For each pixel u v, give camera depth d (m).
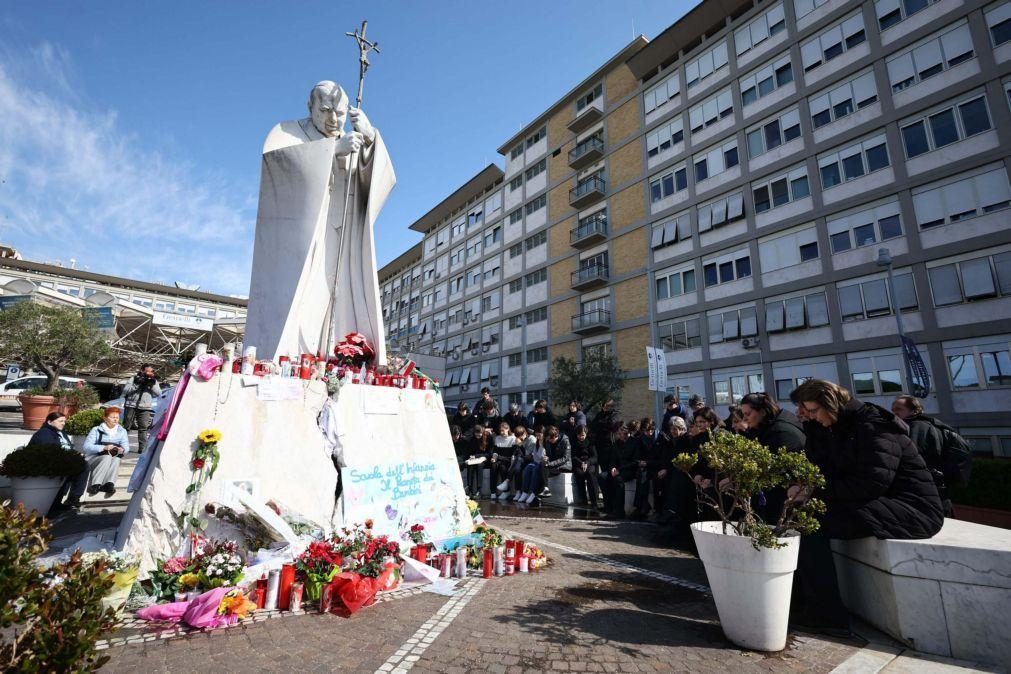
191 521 3.72
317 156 6.14
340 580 3.39
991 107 15.83
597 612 3.47
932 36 17.39
